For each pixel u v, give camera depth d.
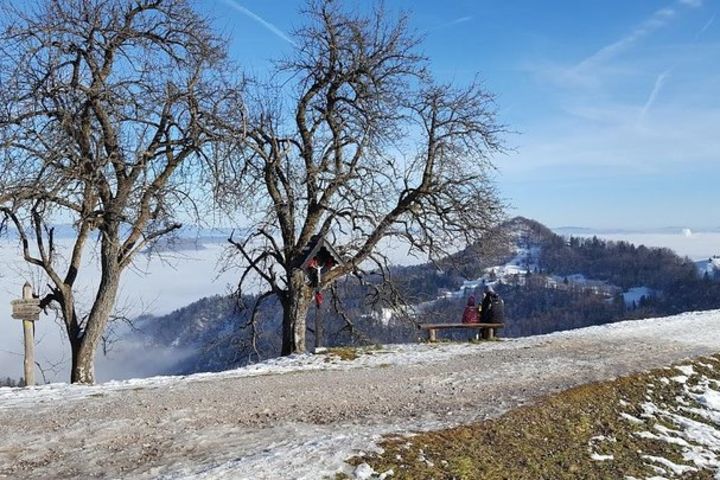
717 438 11.45
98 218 15.51
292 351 18.73
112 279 15.88
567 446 9.66
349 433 8.78
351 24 18.61
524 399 11.33
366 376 13.09
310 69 19.41
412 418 9.94
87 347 15.78
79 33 14.30
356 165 19.23
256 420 9.58
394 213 19.64
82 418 9.50
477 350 16.64
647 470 9.44
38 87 14.19
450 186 19.17
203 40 16.17
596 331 19.86
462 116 19.20
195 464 7.58
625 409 11.85
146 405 10.29
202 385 11.97
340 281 20.92
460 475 7.91
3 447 8.25
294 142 19.23
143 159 15.50
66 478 7.23
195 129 15.82
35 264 15.58
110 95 14.55
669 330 20.16
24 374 14.36
